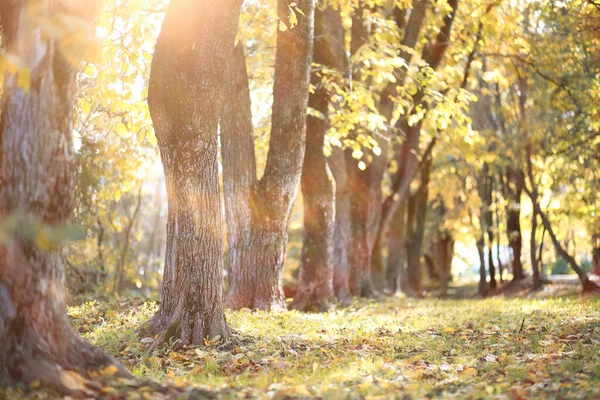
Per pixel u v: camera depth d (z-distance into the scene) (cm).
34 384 551
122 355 898
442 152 2959
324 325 1273
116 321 1156
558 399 609
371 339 1071
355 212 2139
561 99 2150
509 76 2438
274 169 1495
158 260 2672
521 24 2220
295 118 1462
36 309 574
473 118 2633
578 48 2038
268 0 1612
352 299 2039
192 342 962
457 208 3503
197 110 945
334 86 1680
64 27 496
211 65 939
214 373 802
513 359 848
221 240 1000
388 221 2438
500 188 3209
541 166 2611
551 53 2042
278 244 1534
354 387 680
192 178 967
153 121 970
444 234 3716
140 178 2245
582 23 1862
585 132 2178
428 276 4903
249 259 1518
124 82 1187
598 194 2250
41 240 416
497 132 2617
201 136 959
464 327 1218
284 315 1397
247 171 1516
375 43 1647
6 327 564
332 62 1847
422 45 2102
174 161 969
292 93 1443
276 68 1449
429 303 2005
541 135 2334
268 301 1517
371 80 2117
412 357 901
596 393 609
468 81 2509
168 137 961
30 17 472
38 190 566
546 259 3878
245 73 1515
